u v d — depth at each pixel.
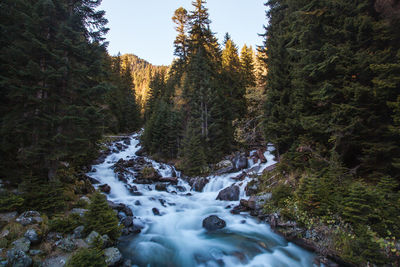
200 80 25.14
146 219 11.39
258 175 15.52
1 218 6.93
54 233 6.97
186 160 21.70
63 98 9.98
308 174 10.50
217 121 24.62
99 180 16.91
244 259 7.44
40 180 8.92
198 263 7.36
